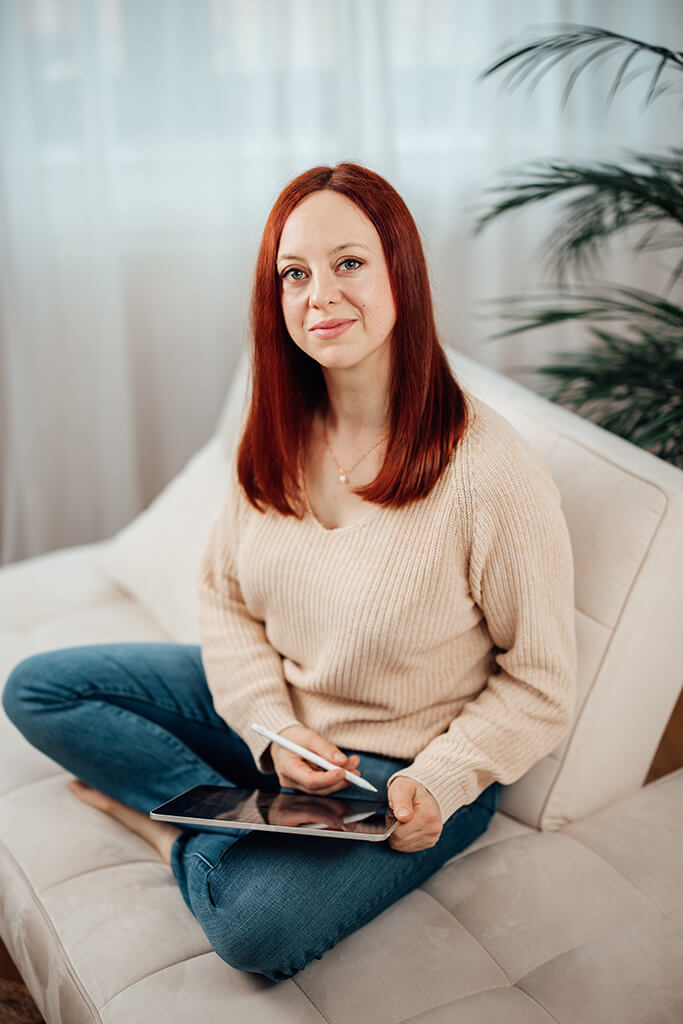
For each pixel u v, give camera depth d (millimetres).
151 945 1175
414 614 1181
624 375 1812
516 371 2547
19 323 2475
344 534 1234
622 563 1275
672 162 1795
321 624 1255
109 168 2389
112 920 1215
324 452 1308
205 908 1136
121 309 2490
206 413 2646
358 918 1175
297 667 1364
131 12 2299
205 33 2314
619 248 2418
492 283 2492
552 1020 1058
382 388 1239
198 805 1175
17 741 1582
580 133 2359
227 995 1106
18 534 2678
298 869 1141
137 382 2643
